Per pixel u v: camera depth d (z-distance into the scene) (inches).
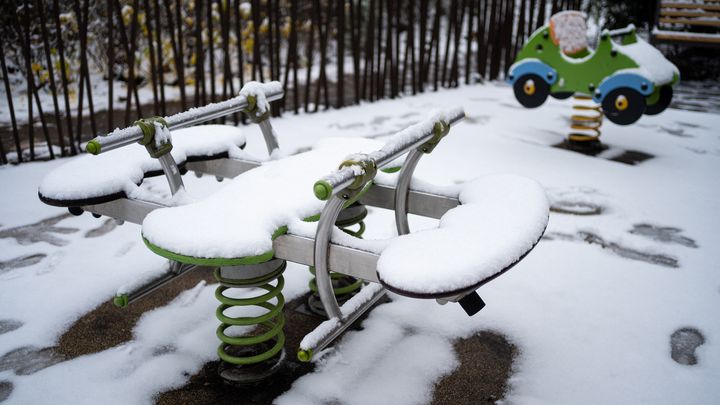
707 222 141.2
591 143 205.5
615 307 104.7
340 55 248.7
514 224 72.6
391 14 262.8
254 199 81.9
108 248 130.2
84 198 86.4
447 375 87.6
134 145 108.2
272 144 109.3
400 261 64.1
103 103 257.0
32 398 83.0
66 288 112.8
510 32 312.5
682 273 116.3
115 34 277.3
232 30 318.3
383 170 101.0
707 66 342.0
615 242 130.4
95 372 88.9
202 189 162.1
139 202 89.7
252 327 99.7
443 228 72.2
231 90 220.2
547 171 178.2
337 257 74.9
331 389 84.5
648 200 155.3
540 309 104.5
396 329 99.4
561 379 86.4
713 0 308.2
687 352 91.9
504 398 82.6
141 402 82.5
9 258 124.6
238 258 70.6
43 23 174.7
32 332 99.0
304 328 100.4
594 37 404.8
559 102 275.6
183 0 287.7
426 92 294.2
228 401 82.7
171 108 249.6
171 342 96.5
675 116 249.9
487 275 63.2
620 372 87.5
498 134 218.8
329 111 251.9
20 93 268.1
